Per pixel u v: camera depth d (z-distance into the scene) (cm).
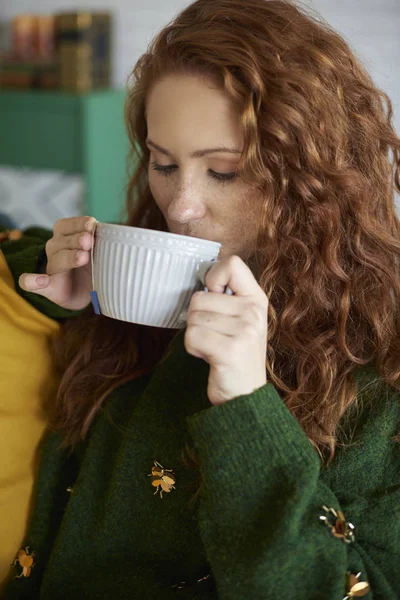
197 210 93
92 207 320
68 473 110
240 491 79
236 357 78
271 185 91
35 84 321
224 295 79
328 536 80
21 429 107
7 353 106
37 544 107
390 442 91
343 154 96
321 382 94
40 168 323
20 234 130
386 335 96
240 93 88
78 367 109
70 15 307
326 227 95
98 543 100
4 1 343
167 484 97
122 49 325
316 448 91
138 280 83
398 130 260
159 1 310
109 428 105
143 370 108
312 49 92
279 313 98
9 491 105
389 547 85
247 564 77
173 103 90
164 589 95
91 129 310
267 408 80
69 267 98
